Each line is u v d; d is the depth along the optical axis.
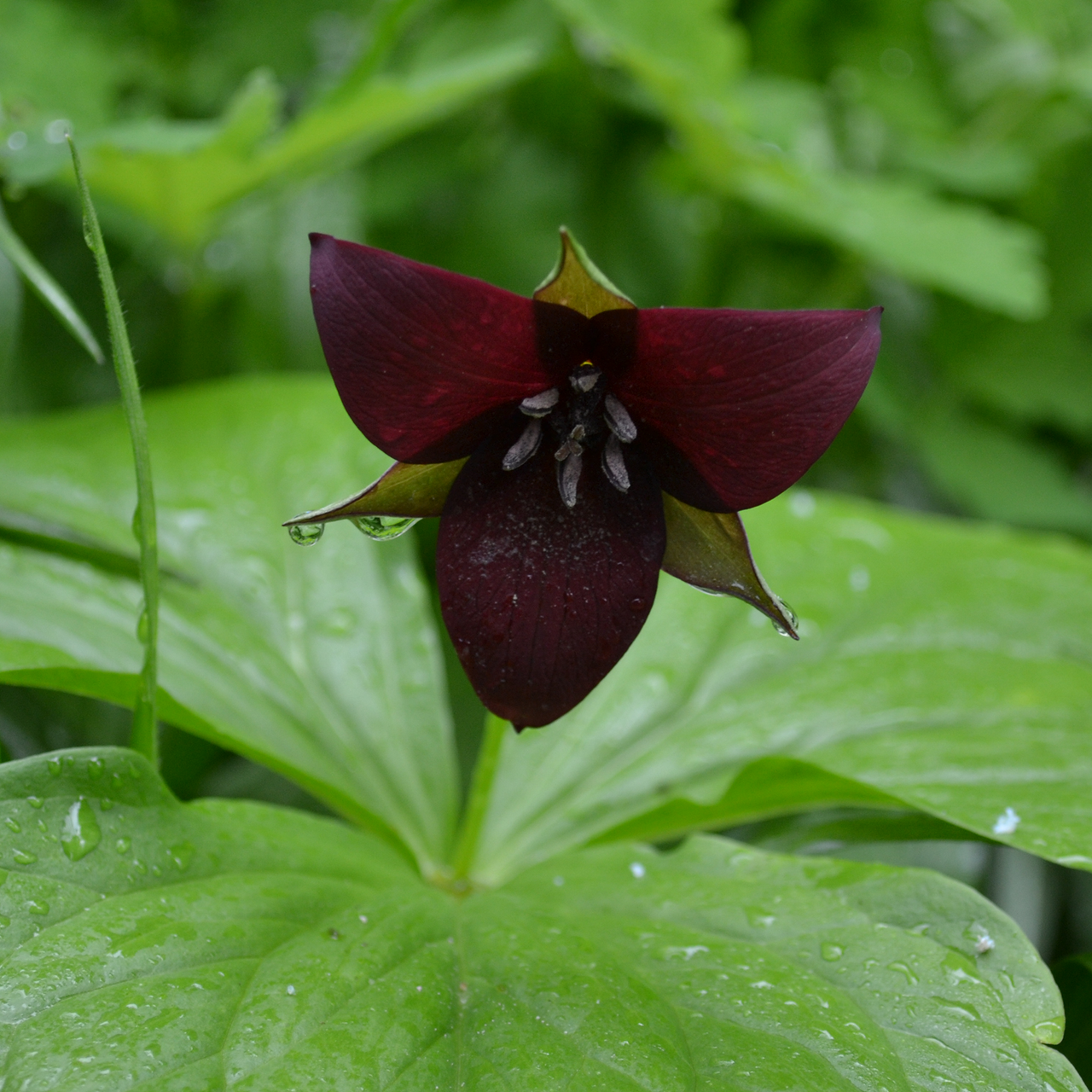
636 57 0.68
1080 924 0.57
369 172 0.83
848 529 0.59
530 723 0.47
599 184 0.87
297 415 0.60
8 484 0.56
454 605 0.46
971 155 0.92
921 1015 0.46
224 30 0.81
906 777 0.51
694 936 0.48
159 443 0.58
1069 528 0.82
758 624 0.56
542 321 0.45
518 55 0.69
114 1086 0.44
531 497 0.46
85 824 0.47
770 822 0.54
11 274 0.67
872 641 0.56
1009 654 0.55
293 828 0.49
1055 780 0.51
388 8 0.61
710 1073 0.45
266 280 0.76
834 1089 0.45
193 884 0.47
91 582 0.53
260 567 0.55
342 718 0.54
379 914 0.48
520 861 0.53
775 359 0.45
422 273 0.44
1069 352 0.88
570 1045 0.46
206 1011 0.45
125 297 0.75
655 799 0.53
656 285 0.87
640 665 0.55
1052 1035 0.46
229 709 0.52
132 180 0.61
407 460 0.46
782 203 0.76
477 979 0.47
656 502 0.46
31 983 0.45
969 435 0.86
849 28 0.94
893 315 0.92
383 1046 0.45
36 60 0.68
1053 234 0.91
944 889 0.48
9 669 0.48
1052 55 0.94
